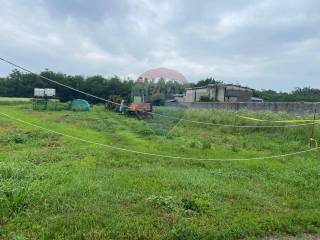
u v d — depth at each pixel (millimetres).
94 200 5605
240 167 8695
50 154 9586
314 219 5156
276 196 6504
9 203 5129
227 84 40719
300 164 9141
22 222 4672
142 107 18641
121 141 13141
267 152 11195
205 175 7664
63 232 4406
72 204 5363
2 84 60875
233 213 5309
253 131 15695
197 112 20141
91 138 13281
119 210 5234
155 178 7113
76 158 9203
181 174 7551
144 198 5820
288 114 17812
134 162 8914
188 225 4695
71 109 33000
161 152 10562
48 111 30984
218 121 18031
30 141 12273
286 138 13539
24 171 6949
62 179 6668
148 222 4785
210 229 4605
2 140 12266
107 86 56812
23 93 60188
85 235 4332
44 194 5672
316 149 11203
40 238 4230
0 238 4207
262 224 4902
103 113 28031
